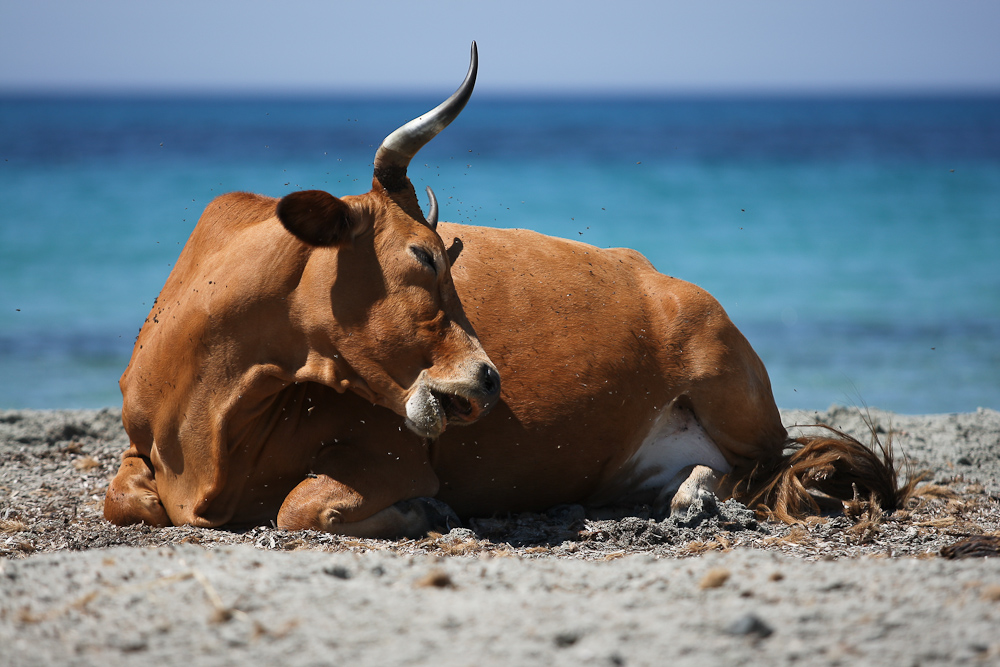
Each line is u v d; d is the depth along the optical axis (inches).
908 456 993.5
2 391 1553.9
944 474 935.7
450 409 644.1
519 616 431.2
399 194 661.3
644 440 772.6
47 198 3860.7
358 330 641.6
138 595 466.3
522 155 6830.7
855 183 4827.8
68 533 693.3
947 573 494.6
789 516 735.1
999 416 1187.3
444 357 636.1
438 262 647.1
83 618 441.7
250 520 702.5
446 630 416.5
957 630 412.2
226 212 719.7
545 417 724.7
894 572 496.7
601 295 766.5
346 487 664.4
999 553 582.9
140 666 390.0
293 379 662.5
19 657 400.5
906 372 1675.7
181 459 692.7
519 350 727.1
